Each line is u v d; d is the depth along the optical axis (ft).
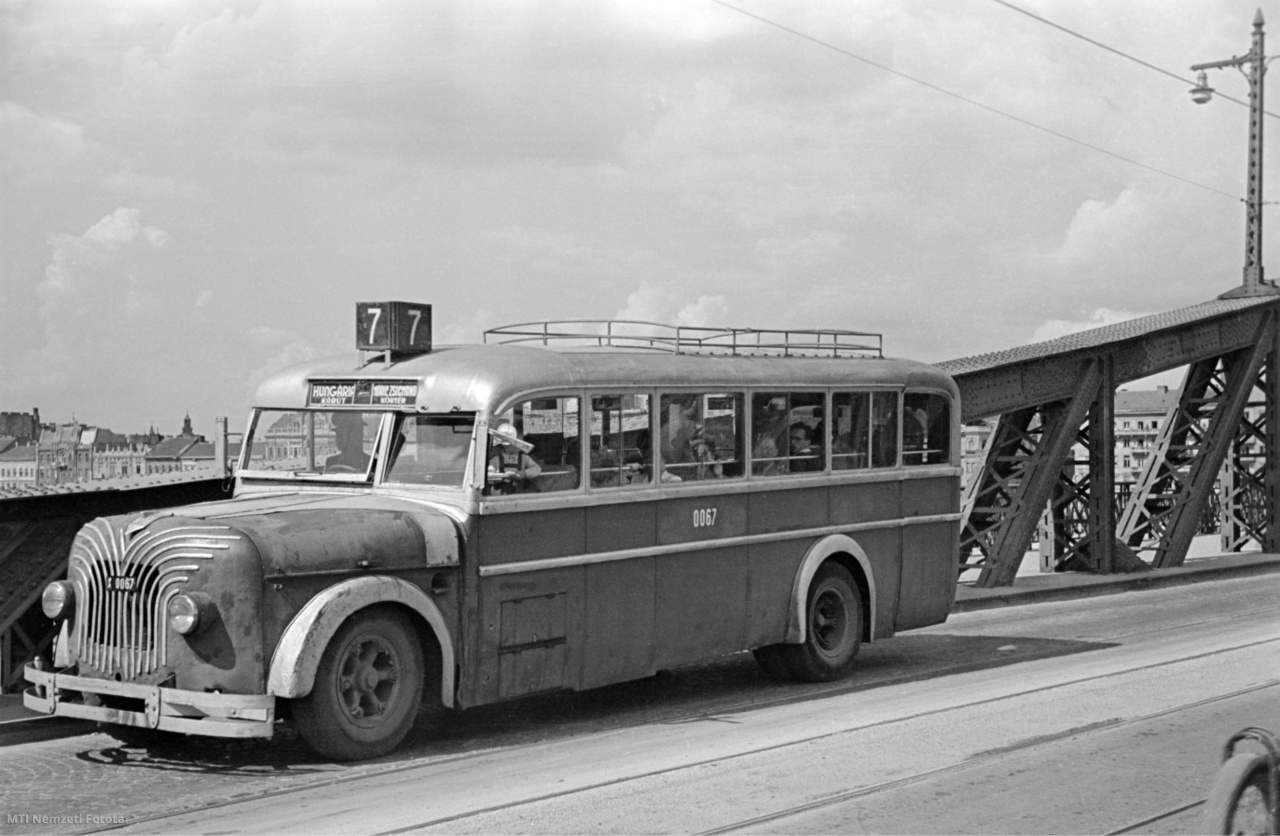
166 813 24.02
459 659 30.04
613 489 33.40
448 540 29.84
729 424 36.52
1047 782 25.85
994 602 60.13
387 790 25.67
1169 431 77.71
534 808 24.07
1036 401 63.10
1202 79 79.10
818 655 38.96
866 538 40.40
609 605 33.22
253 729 26.43
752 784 25.82
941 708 34.09
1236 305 75.51
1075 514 71.97
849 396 40.04
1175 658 42.68
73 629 28.55
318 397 33.22
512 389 31.01
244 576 26.73
